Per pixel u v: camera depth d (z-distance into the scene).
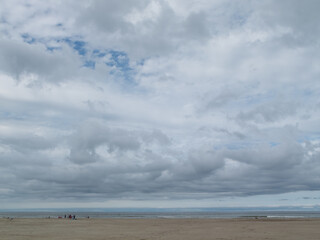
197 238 25.55
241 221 56.78
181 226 42.47
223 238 25.41
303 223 47.66
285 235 27.88
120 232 32.47
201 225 44.38
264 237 26.12
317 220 59.81
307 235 27.84
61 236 28.03
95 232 32.66
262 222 51.78
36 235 29.05
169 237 26.55
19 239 25.45
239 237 26.17
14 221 56.41
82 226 42.97
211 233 30.31
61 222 54.00
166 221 59.94
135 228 38.75
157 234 29.66
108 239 25.31
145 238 25.88
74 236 28.02
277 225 42.75
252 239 24.56
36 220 61.88
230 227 39.12
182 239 24.77
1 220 59.66
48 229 36.97
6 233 31.09
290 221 55.50
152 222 55.47
